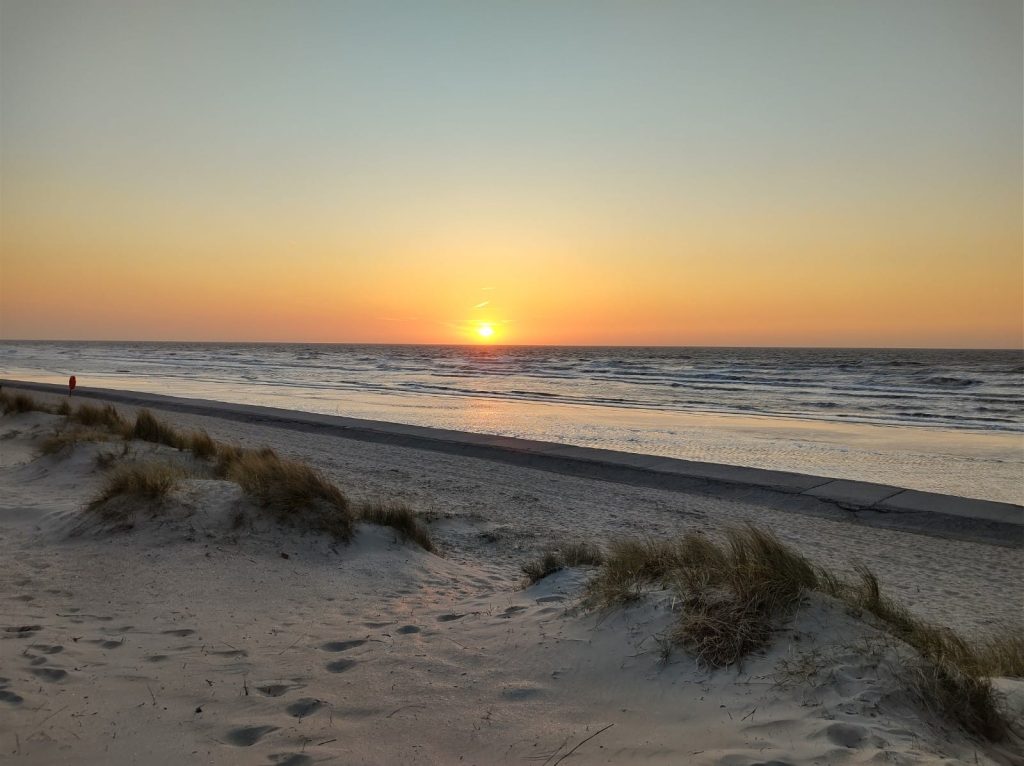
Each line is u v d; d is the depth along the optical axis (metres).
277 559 6.53
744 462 17.06
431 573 6.86
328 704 3.55
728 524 10.48
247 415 22.77
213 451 12.17
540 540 9.11
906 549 9.55
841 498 12.08
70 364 72.00
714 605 4.25
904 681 3.46
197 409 24.28
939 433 22.62
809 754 2.87
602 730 3.26
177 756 2.91
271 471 7.95
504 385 45.41
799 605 4.17
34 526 7.35
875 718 3.15
